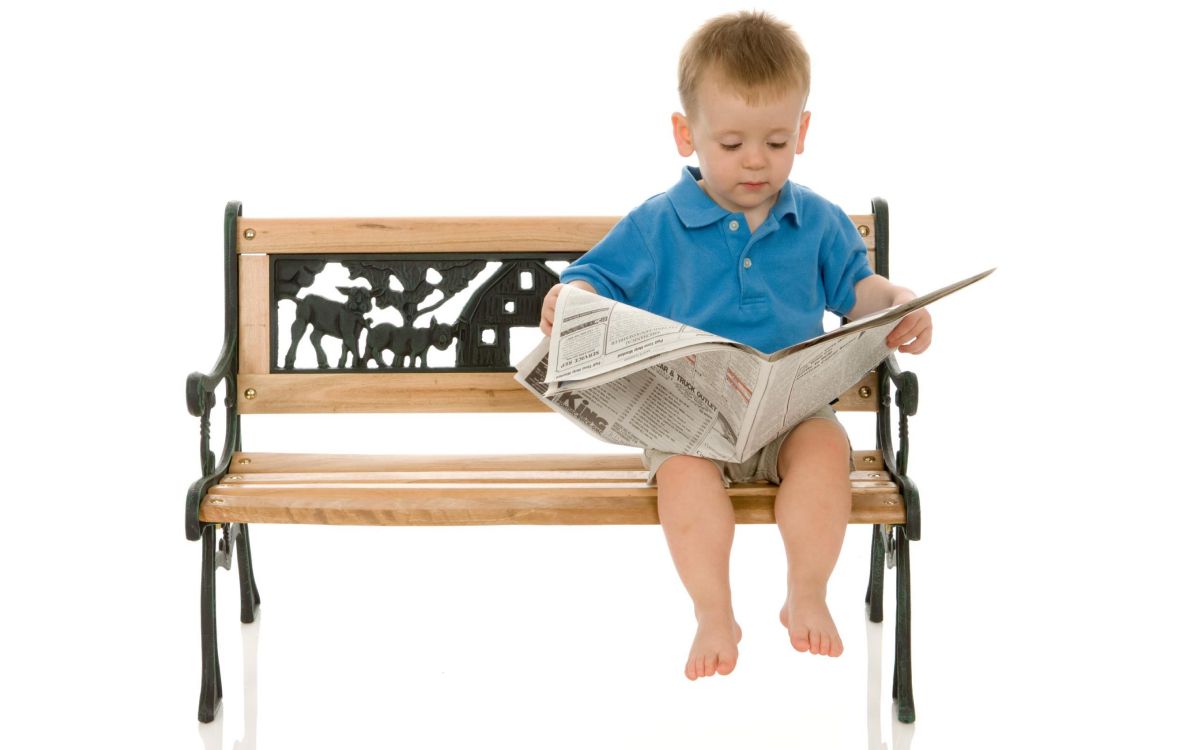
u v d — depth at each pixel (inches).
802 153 132.0
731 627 118.3
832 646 117.2
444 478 134.8
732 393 122.4
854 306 137.2
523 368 128.8
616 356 119.1
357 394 144.1
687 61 127.0
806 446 126.0
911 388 128.3
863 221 143.8
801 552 121.5
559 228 143.7
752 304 131.4
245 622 155.3
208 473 132.0
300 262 144.4
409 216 144.2
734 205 132.1
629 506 127.0
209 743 131.1
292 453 141.4
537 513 127.0
